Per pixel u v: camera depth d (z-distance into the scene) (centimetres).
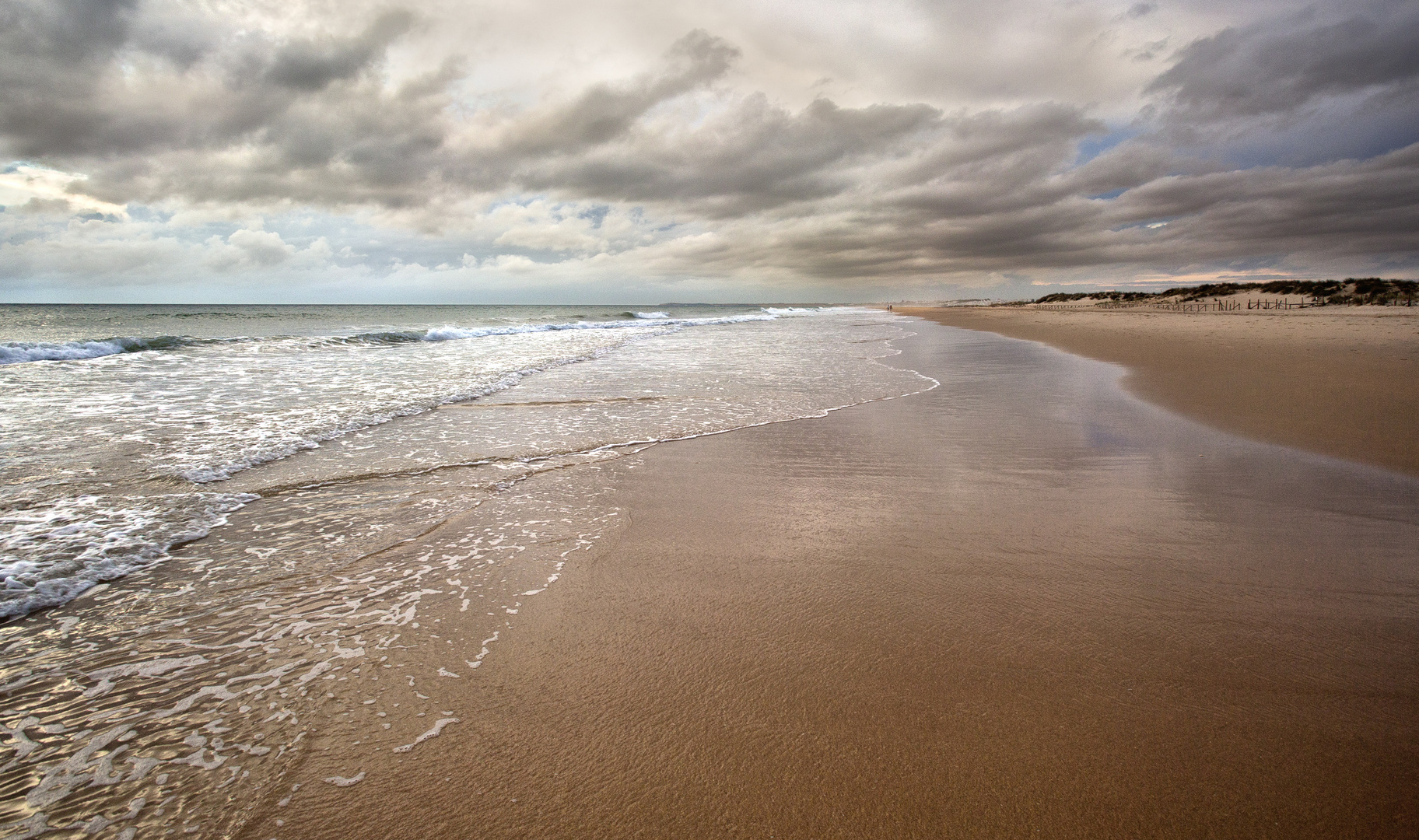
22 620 296
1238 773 195
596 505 465
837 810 186
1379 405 764
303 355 1523
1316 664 251
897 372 1268
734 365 1414
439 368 1280
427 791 194
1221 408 779
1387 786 188
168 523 416
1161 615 292
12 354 1280
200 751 212
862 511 447
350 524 424
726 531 412
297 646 278
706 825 182
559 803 190
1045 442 646
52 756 209
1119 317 3572
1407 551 360
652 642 278
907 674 250
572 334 2622
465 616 303
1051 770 199
